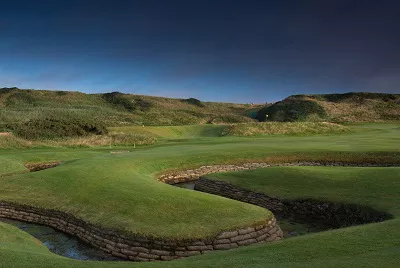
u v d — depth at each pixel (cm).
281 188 1961
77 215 1555
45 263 877
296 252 894
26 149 3481
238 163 2925
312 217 1695
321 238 991
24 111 7769
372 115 9106
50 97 10094
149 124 7888
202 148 3412
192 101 12081
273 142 4078
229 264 837
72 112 8231
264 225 1377
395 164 2903
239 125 5853
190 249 1225
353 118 8681
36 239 1366
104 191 1770
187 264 855
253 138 4859
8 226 1449
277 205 1819
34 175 2136
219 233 1279
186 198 1622
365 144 3672
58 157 3103
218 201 1583
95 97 10856
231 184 2119
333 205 1678
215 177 2264
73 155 3212
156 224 1354
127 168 2380
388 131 5972
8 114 6956
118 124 7056
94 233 1407
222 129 5969
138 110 9681
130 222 1390
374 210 1537
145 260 1227
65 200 1728
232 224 1338
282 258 857
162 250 1228
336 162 2980
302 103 10081
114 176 2073
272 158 3023
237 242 1277
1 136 3588
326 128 5728
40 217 1662
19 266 849
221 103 12812
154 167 2628
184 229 1301
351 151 3130
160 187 1836
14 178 2103
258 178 2158
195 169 2758
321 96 11512
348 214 1602
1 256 920
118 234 1327
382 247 889
